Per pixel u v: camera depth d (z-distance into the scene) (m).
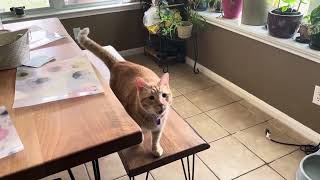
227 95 2.43
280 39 1.89
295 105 1.92
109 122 0.76
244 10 2.17
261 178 1.59
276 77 2.01
